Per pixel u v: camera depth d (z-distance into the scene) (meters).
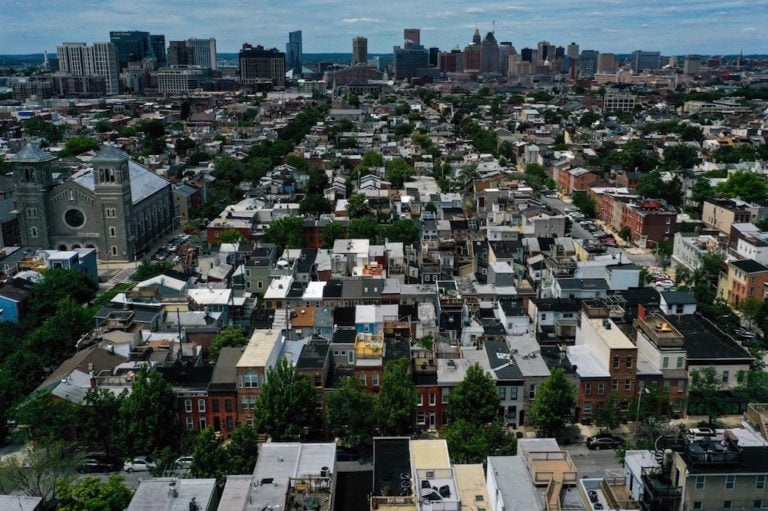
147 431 113.62
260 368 122.12
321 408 126.44
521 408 126.75
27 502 88.50
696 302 159.00
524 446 95.81
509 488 86.00
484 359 133.88
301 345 140.12
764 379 127.62
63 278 185.50
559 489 84.50
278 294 174.00
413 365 130.62
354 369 130.50
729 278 187.12
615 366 126.62
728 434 89.81
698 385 126.06
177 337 150.00
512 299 170.38
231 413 124.12
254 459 104.75
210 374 129.12
